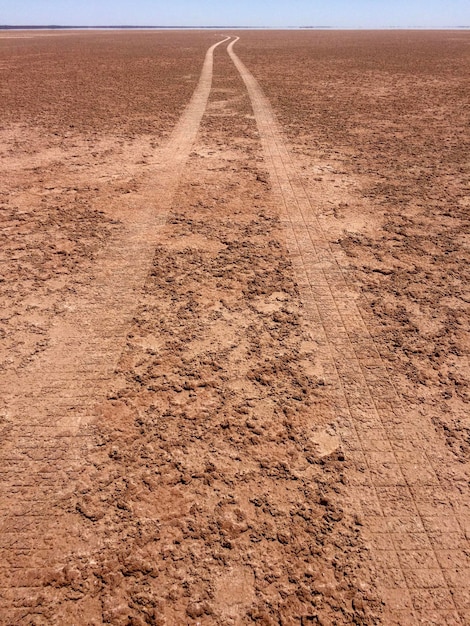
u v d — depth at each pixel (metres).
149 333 3.27
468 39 43.03
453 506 2.13
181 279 3.95
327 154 7.39
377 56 24.05
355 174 6.45
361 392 2.75
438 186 5.93
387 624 1.72
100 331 3.29
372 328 3.30
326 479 2.25
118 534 2.01
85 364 2.98
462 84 14.20
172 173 6.57
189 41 42.53
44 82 15.66
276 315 3.46
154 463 2.33
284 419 2.57
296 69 18.50
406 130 8.81
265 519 2.07
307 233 4.74
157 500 2.15
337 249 4.41
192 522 2.06
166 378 2.86
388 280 3.89
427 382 2.82
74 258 4.29
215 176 6.43
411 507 2.13
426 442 2.44
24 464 2.33
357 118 9.90
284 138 8.39
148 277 3.98
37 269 4.10
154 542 1.98
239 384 2.82
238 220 5.06
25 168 6.82
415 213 5.15
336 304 3.58
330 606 1.77
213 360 3.01
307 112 10.55
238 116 10.20
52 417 2.60
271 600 1.78
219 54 25.86
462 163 6.79
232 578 1.85
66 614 1.74
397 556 1.94
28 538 2.01
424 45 33.16
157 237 4.69
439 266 4.08
